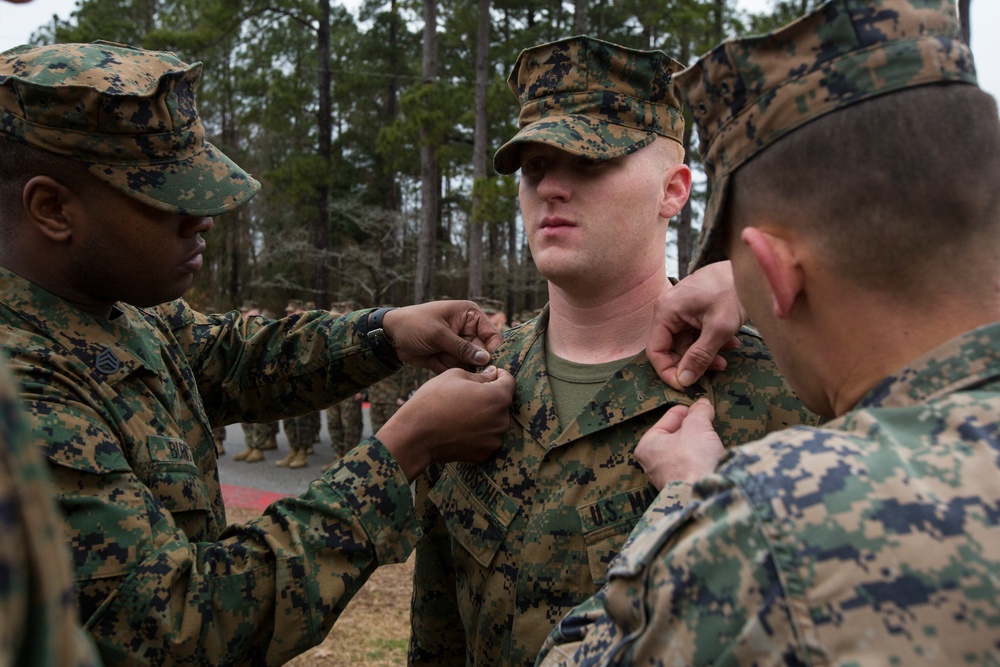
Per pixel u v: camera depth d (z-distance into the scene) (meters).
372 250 21.98
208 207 1.60
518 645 1.58
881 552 0.69
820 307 0.90
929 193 0.81
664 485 1.31
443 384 1.64
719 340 1.50
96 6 25.20
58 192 1.51
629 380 1.60
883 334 0.86
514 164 1.73
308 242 24.02
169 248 1.62
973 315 0.84
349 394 2.12
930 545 0.69
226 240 24.89
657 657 0.81
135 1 25.97
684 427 1.40
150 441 1.57
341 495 1.51
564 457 1.61
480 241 15.34
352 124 26.16
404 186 29.06
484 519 1.67
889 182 0.82
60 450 1.34
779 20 13.78
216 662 1.39
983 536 0.69
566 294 1.72
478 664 1.71
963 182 0.81
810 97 0.86
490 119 21.47
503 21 23.36
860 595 0.68
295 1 17.42
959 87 0.83
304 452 9.51
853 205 0.84
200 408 1.87
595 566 1.50
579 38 1.61
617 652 0.86
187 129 1.63
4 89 1.48
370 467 1.55
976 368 0.80
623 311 1.70
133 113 1.52
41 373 1.42
